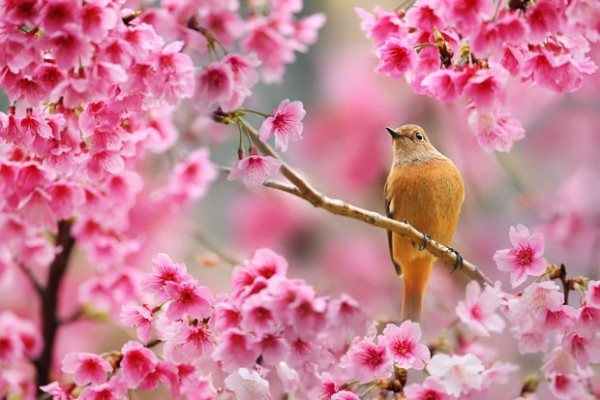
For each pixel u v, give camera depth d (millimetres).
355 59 5488
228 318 5227
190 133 5582
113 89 5242
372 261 5480
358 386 5281
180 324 5246
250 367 5219
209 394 5293
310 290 5207
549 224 5594
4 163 5293
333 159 5469
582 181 5598
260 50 5438
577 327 5238
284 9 5445
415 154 5410
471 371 5270
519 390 5391
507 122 5293
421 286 5395
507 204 5590
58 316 5539
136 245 5488
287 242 5488
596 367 5348
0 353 5457
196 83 5230
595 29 5230
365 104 5469
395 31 5285
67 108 5270
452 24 5223
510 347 5422
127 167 5383
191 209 5578
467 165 5551
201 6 5320
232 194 5547
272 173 5242
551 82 5246
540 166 5609
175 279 5238
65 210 5309
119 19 5215
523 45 5250
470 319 5316
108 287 5484
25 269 5480
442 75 5246
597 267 5578
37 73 5227
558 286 5234
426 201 5398
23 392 5461
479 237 5570
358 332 5250
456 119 5488
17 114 5246
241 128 5254
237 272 5238
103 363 5258
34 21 5203
